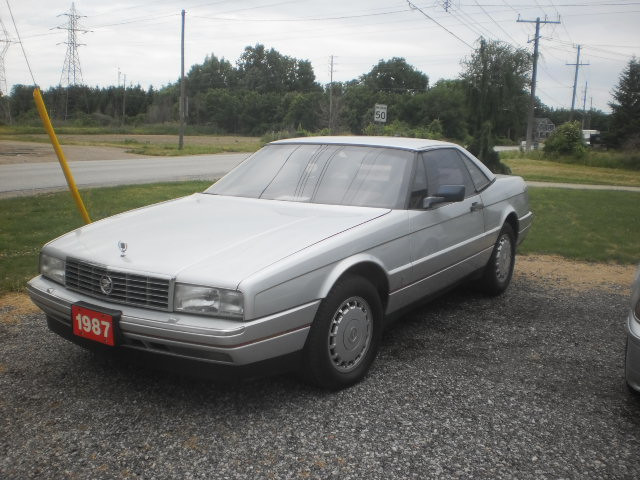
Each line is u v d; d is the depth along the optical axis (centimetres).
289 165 439
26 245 700
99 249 333
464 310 513
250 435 293
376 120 2067
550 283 617
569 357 409
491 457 278
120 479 256
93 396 332
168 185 1348
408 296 402
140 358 309
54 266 349
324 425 304
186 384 350
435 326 468
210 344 283
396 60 12094
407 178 408
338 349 340
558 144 4400
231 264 302
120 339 305
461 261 461
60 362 379
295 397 336
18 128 6125
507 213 537
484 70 2803
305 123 11388
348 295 338
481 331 458
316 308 320
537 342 437
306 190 411
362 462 271
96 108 11731
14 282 539
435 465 270
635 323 319
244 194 427
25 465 265
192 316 291
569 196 1395
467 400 337
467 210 464
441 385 356
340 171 420
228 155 3378
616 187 1995
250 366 296
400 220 382
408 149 432
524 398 342
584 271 675
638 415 325
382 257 364
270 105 12238
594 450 288
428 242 409
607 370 388
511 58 2830
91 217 885
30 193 1180
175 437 291
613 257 736
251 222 361
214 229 350
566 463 275
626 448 290
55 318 344
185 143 5266
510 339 442
